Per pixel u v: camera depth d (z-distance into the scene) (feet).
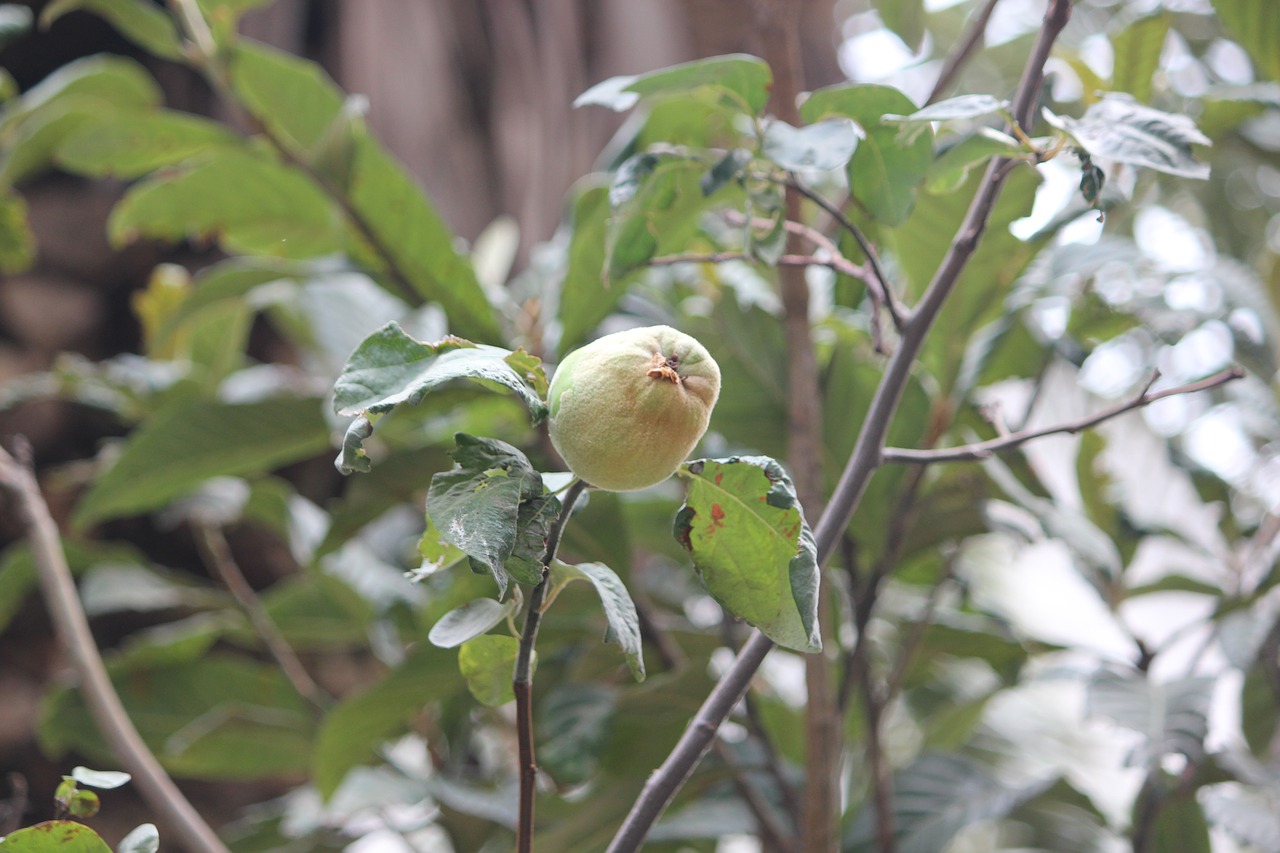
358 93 13.44
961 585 8.02
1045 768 8.97
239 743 8.11
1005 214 5.96
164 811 5.94
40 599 12.51
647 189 5.39
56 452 13.10
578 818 6.35
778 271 5.85
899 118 5.12
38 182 13.92
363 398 4.59
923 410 6.43
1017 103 5.21
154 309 9.78
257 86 7.01
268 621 8.57
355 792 7.34
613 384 4.57
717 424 6.59
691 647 6.93
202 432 7.39
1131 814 7.08
